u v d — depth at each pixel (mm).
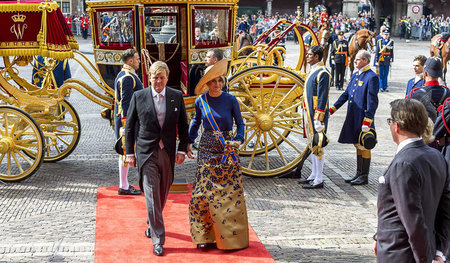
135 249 5258
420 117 3236
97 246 5316
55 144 8328
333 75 17969
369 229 5918
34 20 7027
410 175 3162
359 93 7254
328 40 17750
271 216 6273
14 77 8102
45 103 7688
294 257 5156
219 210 5156
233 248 5176
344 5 44156
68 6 43094
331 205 6707
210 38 7453
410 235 3148
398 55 28219
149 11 8086
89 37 39438
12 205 6523
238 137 5250
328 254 5242
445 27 40438
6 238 5512
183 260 5020
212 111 5219
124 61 6539
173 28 8219
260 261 5020
